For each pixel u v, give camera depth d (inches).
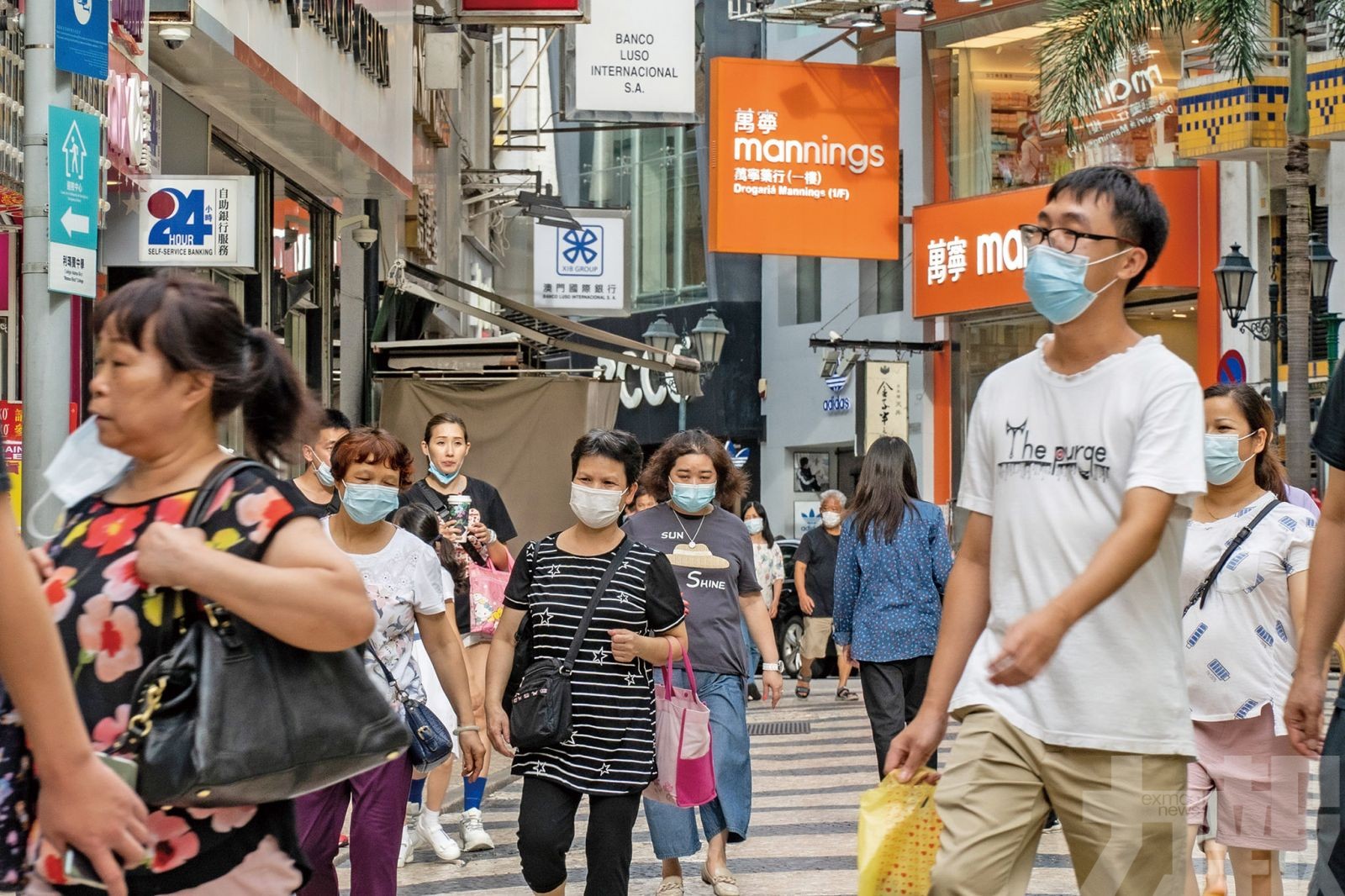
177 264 612.1
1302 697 255.6
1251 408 343.3
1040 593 238.1
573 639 342.6
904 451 512.1
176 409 182.5
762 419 2351.1
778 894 454.3
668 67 1312.7
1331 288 1438.2
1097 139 1686.8
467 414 1036.5
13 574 155.9
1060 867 476.7
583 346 1079.6
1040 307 241.1
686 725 355.9
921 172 1887.3
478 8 1091.9
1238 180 1553.9
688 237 2413.9
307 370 996.6
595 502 346.9
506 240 1679.4
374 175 950.4
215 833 179.5
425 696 367.6
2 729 176.6
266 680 176.6
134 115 601.6
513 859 518.3
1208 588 338.0
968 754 238.7
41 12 439.8
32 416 441.4
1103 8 1273.4
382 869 345.4
